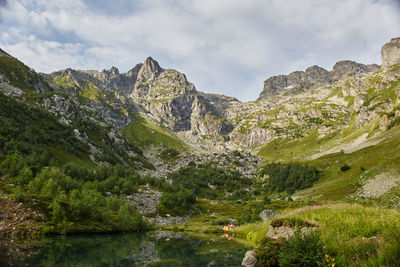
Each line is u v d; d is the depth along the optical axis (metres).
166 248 42.91
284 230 29.09
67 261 30.22
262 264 24.33
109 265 29.23
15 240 43.00
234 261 31.62
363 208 32.03
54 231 53.28
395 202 92.62
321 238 22.42
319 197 140.50
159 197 131.38
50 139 175.88
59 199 63.19
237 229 65.44
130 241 51.38
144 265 29.44
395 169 117.38
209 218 121.31
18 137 141.75
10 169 85.94
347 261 17.97
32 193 67.56
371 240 18.84
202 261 31.67
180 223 110.12
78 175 122.44
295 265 20.56
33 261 28.69
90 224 63.41
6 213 52.66
